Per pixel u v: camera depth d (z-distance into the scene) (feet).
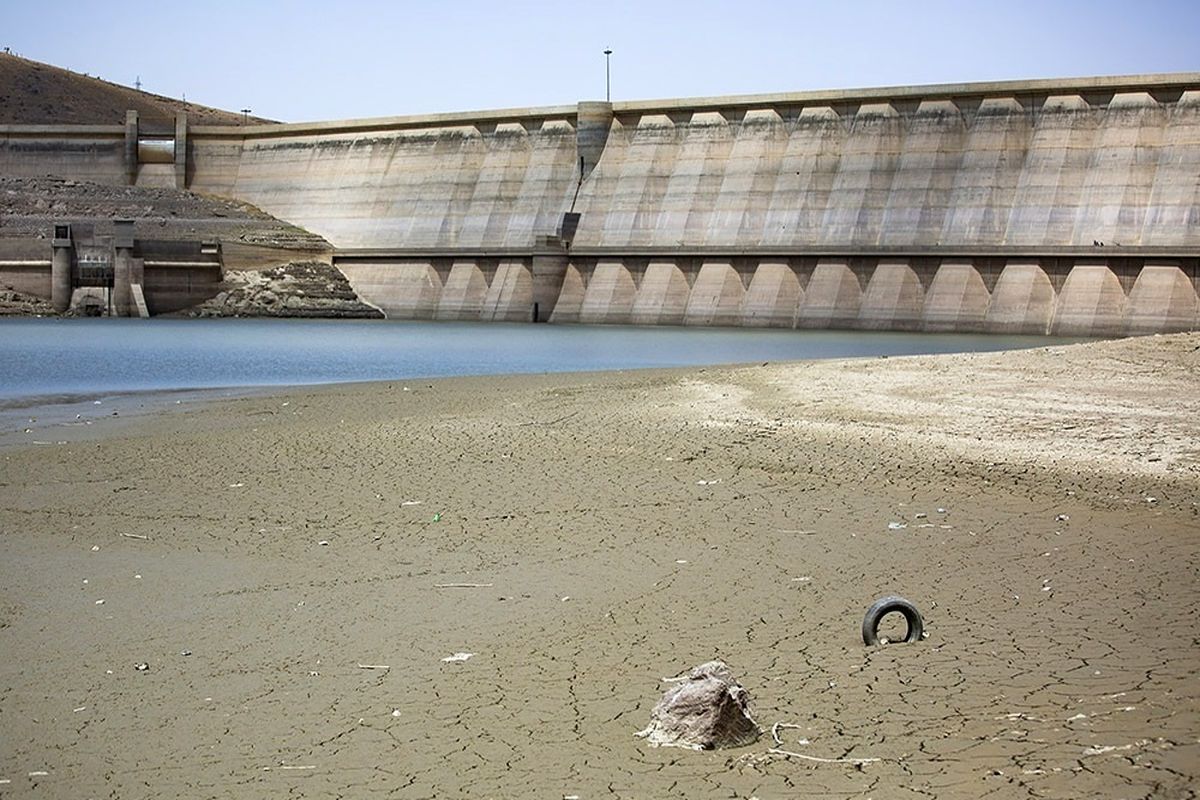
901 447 134.31
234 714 65.67
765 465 127.34
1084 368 188.96
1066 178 449.06
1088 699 61.05
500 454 137.28
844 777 53.88
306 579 91.15
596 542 99.60
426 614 82.17
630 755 57.93
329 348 370.53
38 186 625.82
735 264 506.89
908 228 472.03
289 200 643.04
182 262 552.00
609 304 528.63
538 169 574.97
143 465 135.44
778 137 512.22
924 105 483.51
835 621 77.51
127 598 87.15
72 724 64.85
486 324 539.70
